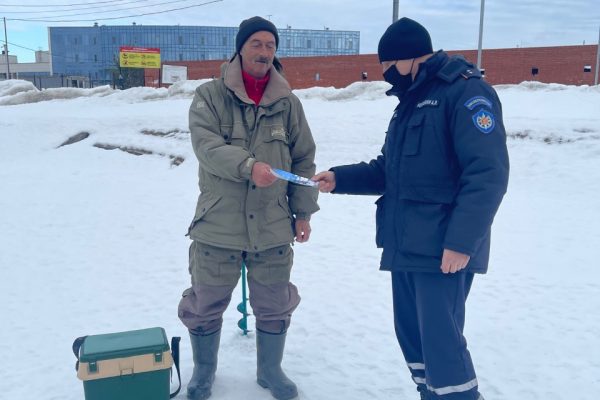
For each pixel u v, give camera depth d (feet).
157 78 126.11
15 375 11.95
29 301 16.62
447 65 8.50
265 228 10.14
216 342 10.75
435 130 8.36
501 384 11.41
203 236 10.00
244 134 9.91
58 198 29.53
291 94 10.43
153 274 18.88
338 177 9.95
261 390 10.89
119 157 41.24
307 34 338.34
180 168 38.14
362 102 54.03
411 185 8.59
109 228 24.32
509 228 23.80
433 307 8.45
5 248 21.84
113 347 9.16
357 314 15.20
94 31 344.69
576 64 98.84
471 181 7.86
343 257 20.66
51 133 46.88
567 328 14.14
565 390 11.15
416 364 9.59
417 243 8.49
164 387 9.34
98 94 68.74
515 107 46.96
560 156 33.99
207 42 342.85
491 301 16.10
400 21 8.71
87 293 17.21
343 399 10.73
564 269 18.75
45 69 328.29
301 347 13.12
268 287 10.46
